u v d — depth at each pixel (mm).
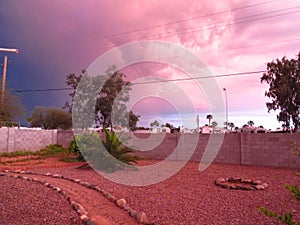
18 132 14672
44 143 16078
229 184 6020
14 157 12320
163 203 4352
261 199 4660
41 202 4215
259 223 3367
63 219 3398
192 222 3406
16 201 4219
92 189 5453
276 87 21641
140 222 3400
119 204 4234
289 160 9438
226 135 11062
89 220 3234
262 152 10102
